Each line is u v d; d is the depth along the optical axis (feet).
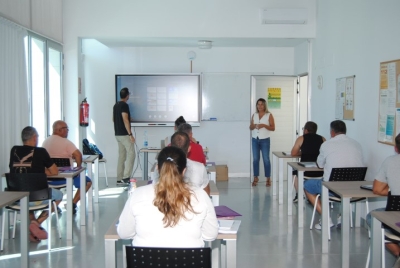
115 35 23.65
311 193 17.92
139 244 7.61
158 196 7.48
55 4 22.56
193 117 29.30
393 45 15.42
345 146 16.24
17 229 17.63
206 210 7.69
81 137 24.79
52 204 17.51
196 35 23.77
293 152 20.33
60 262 14.10
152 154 29.66
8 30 17.03
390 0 15.60
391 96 15.51
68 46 23.66
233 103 29.73
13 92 17.60
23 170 15.33
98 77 29.43
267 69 29.68
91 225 18.43
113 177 29.86
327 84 22.66
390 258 14.52
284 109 28.89
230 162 30.19
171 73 28.96
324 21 22.90
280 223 18.75
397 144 11.78
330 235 16.88
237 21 23.88
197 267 7.34
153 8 23.63
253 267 13.71
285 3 23.99
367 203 16.28
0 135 16.51
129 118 27.37
